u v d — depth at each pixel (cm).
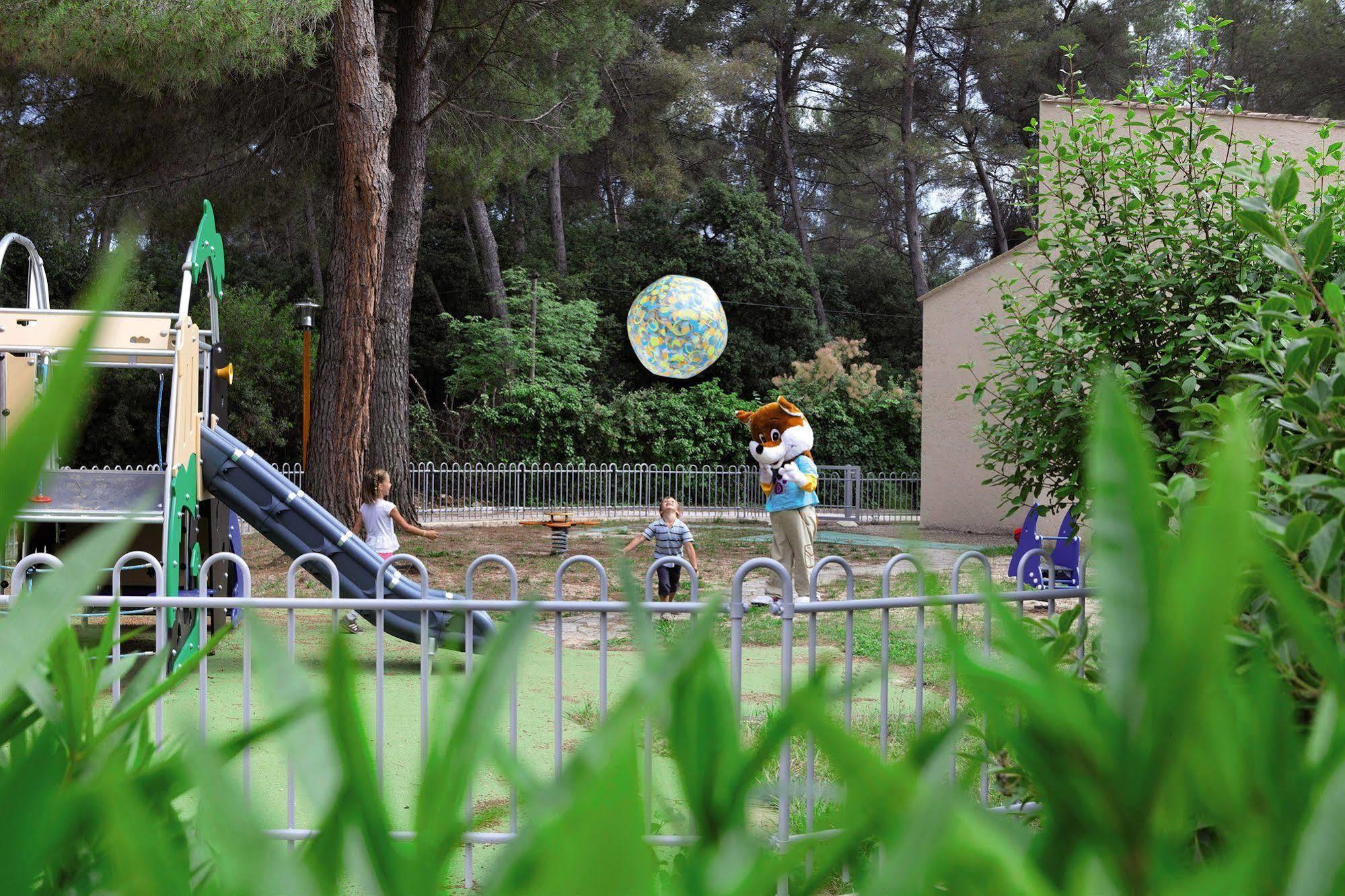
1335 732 21
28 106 1780
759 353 3334
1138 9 3578
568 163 3825
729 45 3897
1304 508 175
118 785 21
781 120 3900
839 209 4247
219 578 839
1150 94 412
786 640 332
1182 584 19
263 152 1931
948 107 3903
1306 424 198
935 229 4222
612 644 763
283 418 2761
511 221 3681
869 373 3030
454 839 21
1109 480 20
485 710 22
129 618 619
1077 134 415
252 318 2720
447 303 3434
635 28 3209
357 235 1308
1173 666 19
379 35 1720
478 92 1992
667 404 2869
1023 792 172
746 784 23
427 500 2314
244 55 1193
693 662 24
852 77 3800
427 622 356
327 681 21
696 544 1708
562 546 1491
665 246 3503
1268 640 109
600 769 16
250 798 21
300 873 19
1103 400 20
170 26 1062
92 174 1948
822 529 2042
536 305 2888
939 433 1750
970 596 206
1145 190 400
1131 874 19
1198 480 172
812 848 21
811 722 22
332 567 370
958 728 22
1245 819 20
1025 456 385
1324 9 3278
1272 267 356
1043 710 20
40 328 704
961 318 1717
